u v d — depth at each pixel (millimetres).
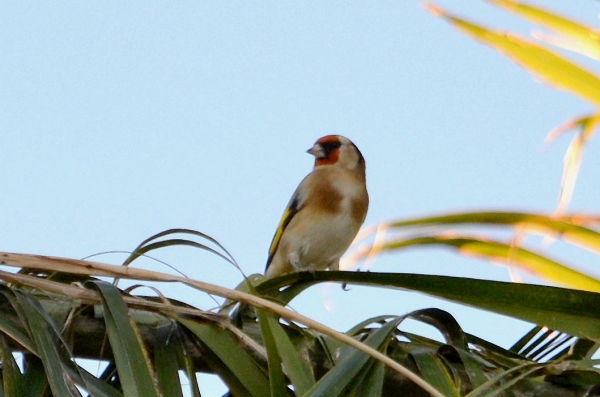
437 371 4902
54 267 4562
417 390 5164
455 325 5285
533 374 5059
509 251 7035
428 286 4984
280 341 4711
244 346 5176
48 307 4961
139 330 4914
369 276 5105
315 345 5250
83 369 4406
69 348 4758
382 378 4473
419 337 5379
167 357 4770
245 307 5375
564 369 5000
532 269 7000
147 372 4207
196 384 4727
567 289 4930
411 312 5219
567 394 5254
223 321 4863
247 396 4836
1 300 4684
